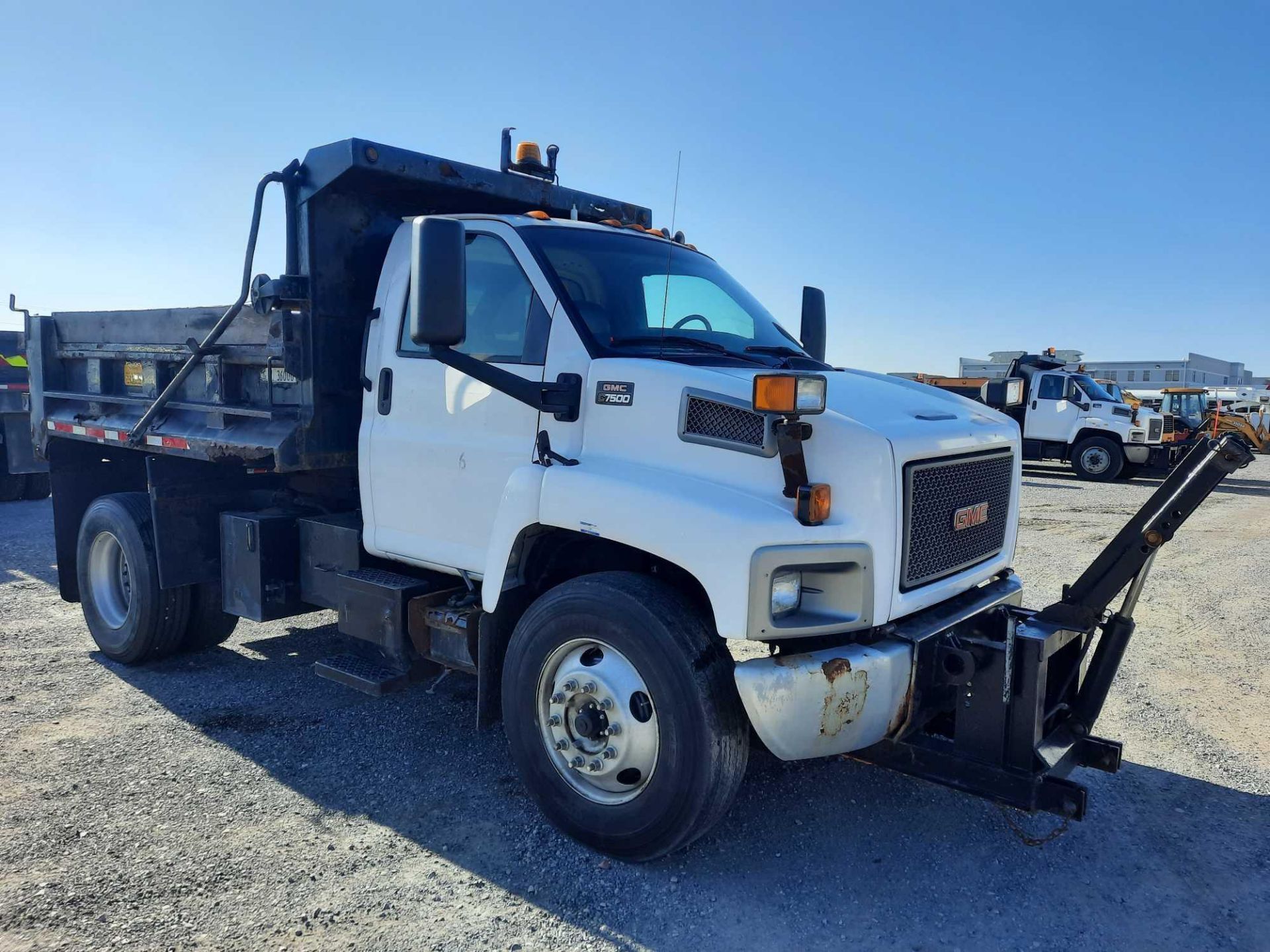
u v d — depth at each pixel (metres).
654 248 4.59
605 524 3.41
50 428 6.37
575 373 3.77
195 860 3.50
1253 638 6.78
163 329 5.48
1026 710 3.19
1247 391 31.06
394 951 2.97
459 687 5.52
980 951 3.04
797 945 3.05
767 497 3.24
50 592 7.98
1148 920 3.22
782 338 4.68
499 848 3.63
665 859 3.56
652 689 3.31
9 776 4.22
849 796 4.11
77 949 2.95
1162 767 4.49
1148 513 3.27
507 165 5.12
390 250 4.61
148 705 5.20
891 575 3.26
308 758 4.47
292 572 5.22
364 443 4.58
